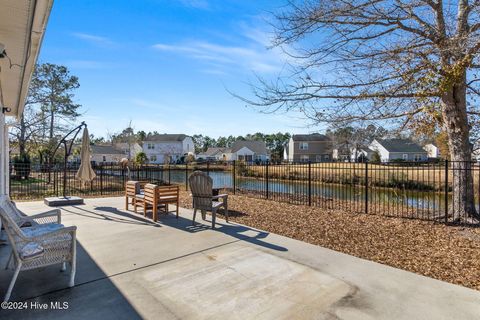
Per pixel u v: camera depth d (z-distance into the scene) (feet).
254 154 178.29
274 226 18.39
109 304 8.54
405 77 18.08
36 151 77.20
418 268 11.54
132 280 10.23
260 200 29.71
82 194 34.35
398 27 19.36
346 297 9.10
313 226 18.43
